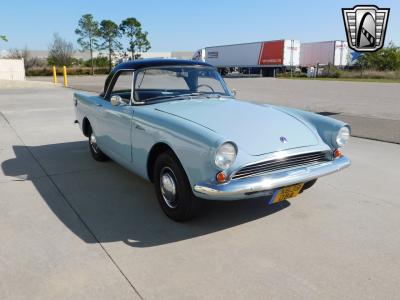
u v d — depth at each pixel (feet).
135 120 12.54
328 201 13.04
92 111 16.62
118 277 8.55
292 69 137.80
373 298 7.81
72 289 8.12
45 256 9.45
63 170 16.75
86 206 12.67
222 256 9.46
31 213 12.10
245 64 142.41
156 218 11.71
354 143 22.20
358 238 10.38
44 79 114.62
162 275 8.64
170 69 14.23
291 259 9.30
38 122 29.66
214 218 11.67
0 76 85.20
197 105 12.96
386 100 47.14
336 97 51.29
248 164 9.62
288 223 11.32
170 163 10.90
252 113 12.29
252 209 12.32
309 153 10.83
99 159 17.90
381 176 15.84
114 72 15.23
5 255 9.50
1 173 16.31
